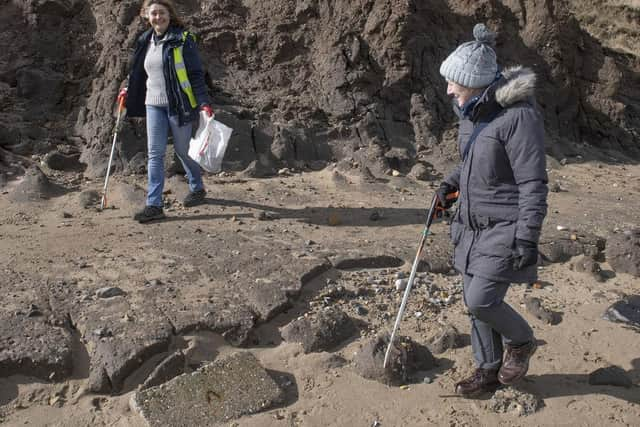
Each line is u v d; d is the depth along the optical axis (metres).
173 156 7.13
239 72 8.48
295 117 8.13
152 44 5.92
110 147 7.22
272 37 8.61
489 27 9.53
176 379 3.72
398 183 7.33
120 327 4.09
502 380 3.71
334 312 4.41
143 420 3.51
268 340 4.30
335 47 8.46
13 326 4.04
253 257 5.14
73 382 3.80
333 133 8.06
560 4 10.05
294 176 7.45
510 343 3.64
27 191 6.36
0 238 5.39
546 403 3.80
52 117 7.73
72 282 4.64
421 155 8.12
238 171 7.39
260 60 8.56
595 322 4.66
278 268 4.95
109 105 7.45
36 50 8.02
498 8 9.69
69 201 6.34
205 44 8.45
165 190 6.74
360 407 3.73
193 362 3.99
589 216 6.61
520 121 3.17
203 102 5.88
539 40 9.71
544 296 5.01
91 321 4.14
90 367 3.85
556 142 9.33
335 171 7.39
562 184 7.89
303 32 8.70
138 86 6.04
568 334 4.50
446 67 3.34
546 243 5.71
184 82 5.79
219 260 5.08
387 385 3.91
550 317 4.64
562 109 9.80
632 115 11.03
